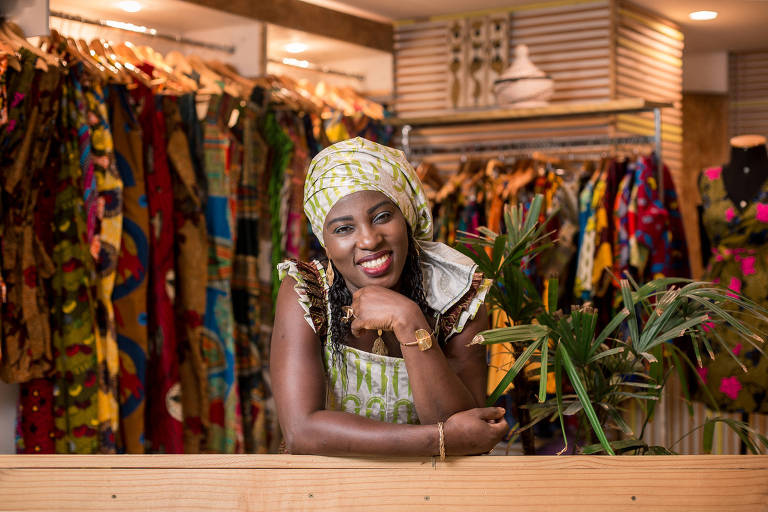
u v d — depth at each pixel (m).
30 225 2.95
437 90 5.02
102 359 3.16
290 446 1.39
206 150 3.57
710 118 6.45
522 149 4.62
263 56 4.20
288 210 3.93
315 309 1.48
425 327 1.38
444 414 1.37
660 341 1.70
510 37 4.80
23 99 2.87
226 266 3.58
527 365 1.99
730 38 5.82
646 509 1.26
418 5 4.73
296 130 4.07
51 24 3.77
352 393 1.52
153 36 3.85
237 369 3.73
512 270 1.94
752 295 3.56
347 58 5.19
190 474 1.31
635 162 3.98
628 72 4.68
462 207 4.32
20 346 2.92
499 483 1.29
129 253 3.29
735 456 1.27
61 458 1.31
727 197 3.67
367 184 1.42
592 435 1.84
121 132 3.30
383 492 1.30
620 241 3.82
